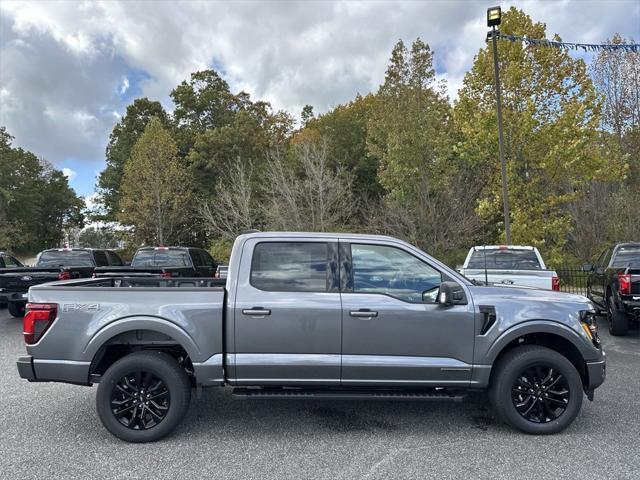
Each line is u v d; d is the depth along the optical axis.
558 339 4.69
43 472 3.72
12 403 5.43
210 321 4.36
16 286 10.74
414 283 4.54
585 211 21.91
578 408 4.38
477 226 20.59
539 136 17.23
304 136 35.06
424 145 20.31
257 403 5.38
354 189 29.72
